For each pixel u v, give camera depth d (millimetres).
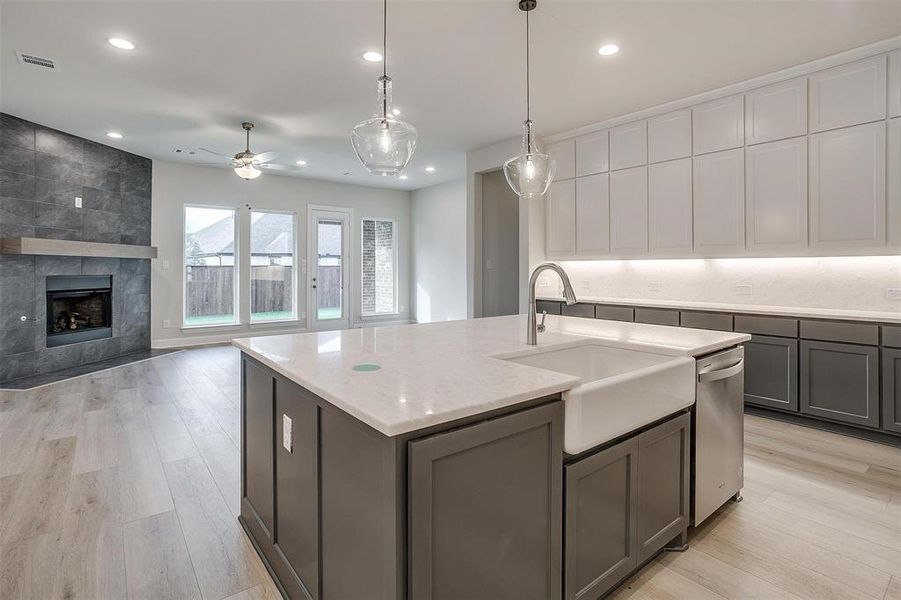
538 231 5457
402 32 3041
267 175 7441
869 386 3088
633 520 1646
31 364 4934
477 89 3965
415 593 1044
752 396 3658
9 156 4688
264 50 3293
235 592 1698
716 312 3857
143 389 4461
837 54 3324
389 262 8938
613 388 1499
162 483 2535
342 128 5066
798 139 3551
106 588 1693
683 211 4242
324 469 1380
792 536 2027
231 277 7289
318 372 1479
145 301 6457
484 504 1188
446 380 1378
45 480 2553
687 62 3451
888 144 3156
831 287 3682
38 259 4980
